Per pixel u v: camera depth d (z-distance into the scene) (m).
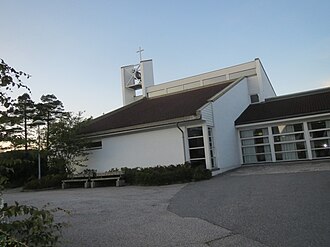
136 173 15.57
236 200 8.52
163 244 5.08
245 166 19.75
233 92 21.03
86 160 19.64
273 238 5.00
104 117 23.36
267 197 8.48
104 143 19.48
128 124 18.62
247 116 21.25
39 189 17.69
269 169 16.30
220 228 5.85
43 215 3.26
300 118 18.69
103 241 5.45
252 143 20.47
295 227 5.48
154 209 8.27
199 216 7.01
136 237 5.59
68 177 17.94
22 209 3.21
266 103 23.48
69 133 18.36
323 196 7.86
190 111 17.20
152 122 17.22
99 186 16.62
